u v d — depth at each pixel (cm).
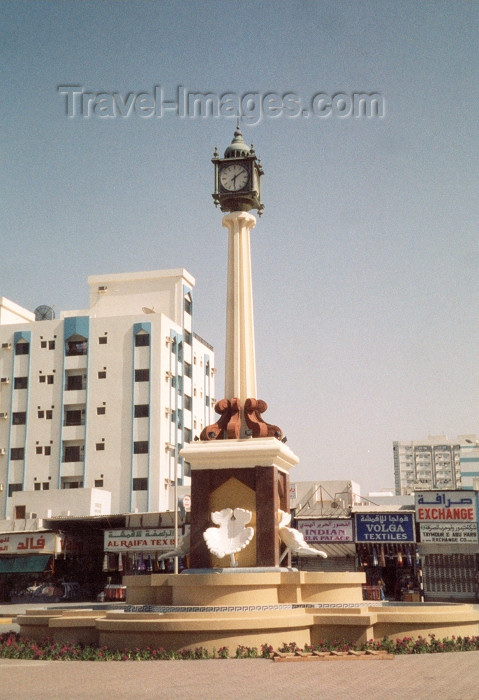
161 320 6894
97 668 1505
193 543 2002
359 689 1238
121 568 4797
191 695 1198
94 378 6881
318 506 4903
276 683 1300
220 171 2353
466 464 9512
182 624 1638
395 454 17762
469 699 1149
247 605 1725
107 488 6625
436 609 1880
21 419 6938
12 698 1190
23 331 7081
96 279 7631
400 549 4462
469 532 4384
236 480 2022
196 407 7706
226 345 2227
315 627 1762
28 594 4919
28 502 5875
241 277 2277
